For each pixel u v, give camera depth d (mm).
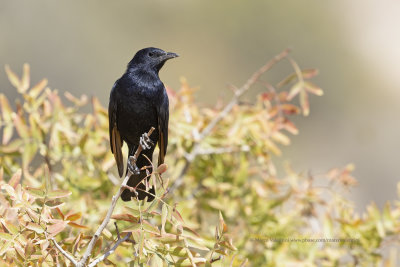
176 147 11273
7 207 7195
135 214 7113
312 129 41031
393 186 37094
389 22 50281
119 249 8570
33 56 38375
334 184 11148
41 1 39344
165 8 45469
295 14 46438
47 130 10500
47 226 7160
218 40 46000
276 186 11078
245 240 10586
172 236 7348
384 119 44219
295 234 10656
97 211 9891
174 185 10867
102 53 41656
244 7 46094
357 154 40094
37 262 7078
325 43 46750
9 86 34594
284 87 42844
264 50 45875
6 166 10125
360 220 10383
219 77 45719
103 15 42656
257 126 10938
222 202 10891
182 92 11430
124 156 11172
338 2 48500
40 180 10469
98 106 10852
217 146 11219
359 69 46875
